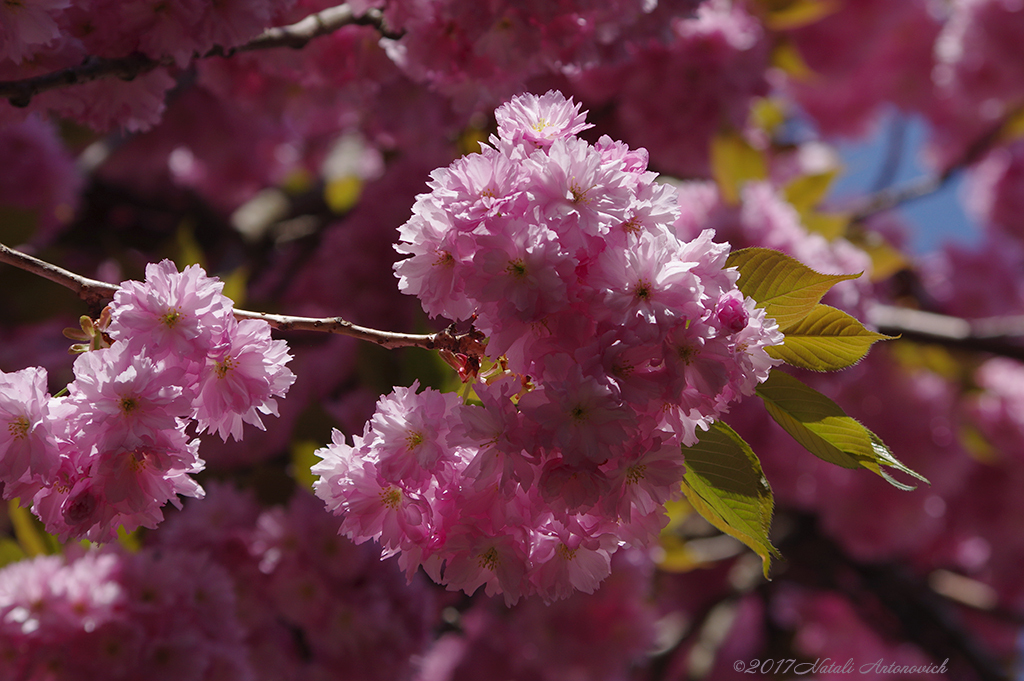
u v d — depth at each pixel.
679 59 2.23
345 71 1.53
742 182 2.22
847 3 2.99
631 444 1.12
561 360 1.11
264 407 1.14
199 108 2.92
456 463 1.13
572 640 2.25
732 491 1.17
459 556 1.12
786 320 1.18
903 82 3.63
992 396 3.19
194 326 1.11
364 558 1.56
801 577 3.59
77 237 3.22
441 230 1.13
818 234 1.99
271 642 1.52
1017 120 3.24
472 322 1.17
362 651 1.54
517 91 1.42
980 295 3.47
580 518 1.13
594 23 1.37
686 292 1.11
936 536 3.61
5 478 1.11
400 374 1.96
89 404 1.11
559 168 1.12
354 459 1.13
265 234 3.31
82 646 1.35
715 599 3.57
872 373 2.84
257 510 1.64
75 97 1.32
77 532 1.12
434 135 1.88
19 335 2.43
